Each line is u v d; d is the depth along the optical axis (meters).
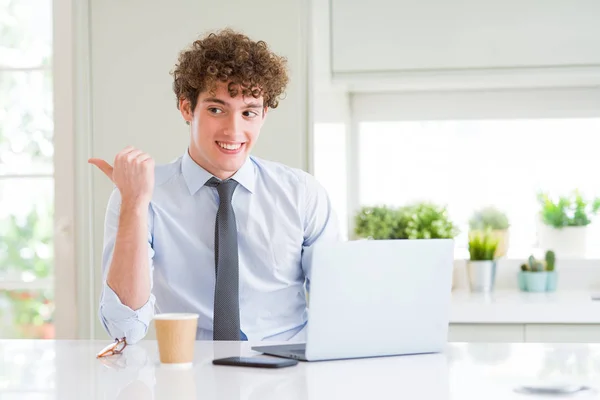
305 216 2.43
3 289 3.62
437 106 4.01
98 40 3.35
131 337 2.04
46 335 3.60
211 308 2.33
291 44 3.25
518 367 1.66
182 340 1.70
